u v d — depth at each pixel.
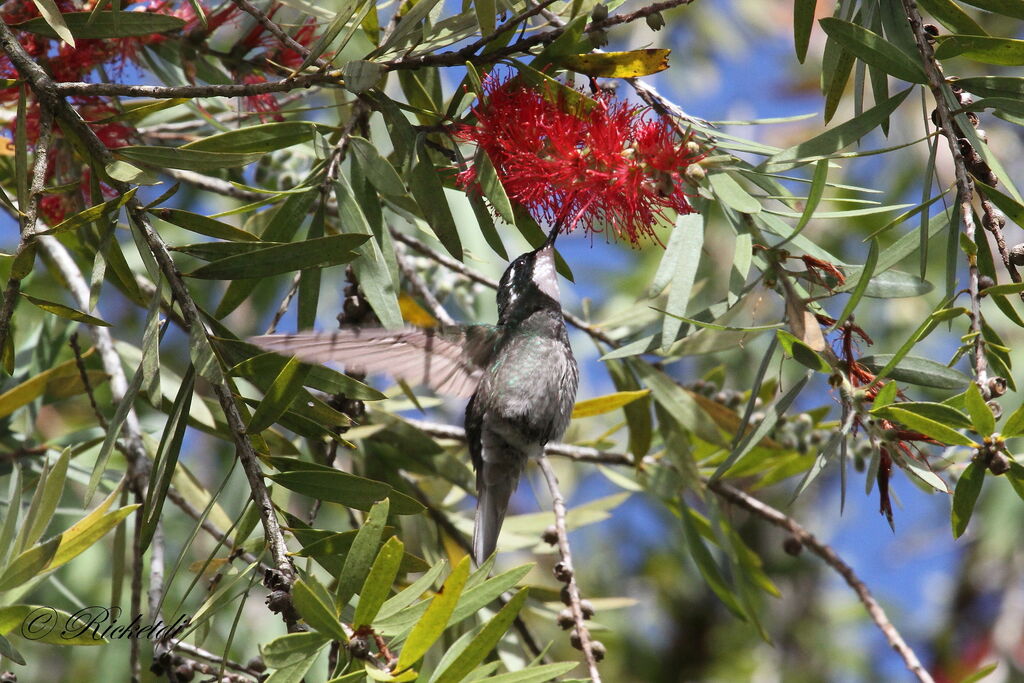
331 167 3.80
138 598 4.11
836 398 3.62
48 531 5.79
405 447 5.19
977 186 3.22
